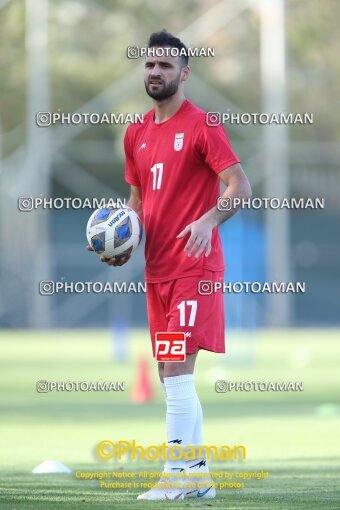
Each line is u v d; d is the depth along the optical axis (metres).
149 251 25.36
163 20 158.38
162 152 25.22
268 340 120.94
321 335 132.25
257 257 114.94
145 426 44.69
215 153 24.66
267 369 80.19
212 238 25.05
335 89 162.25
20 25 154.38
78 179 145.75
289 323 143.62
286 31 159.12
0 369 79.50
